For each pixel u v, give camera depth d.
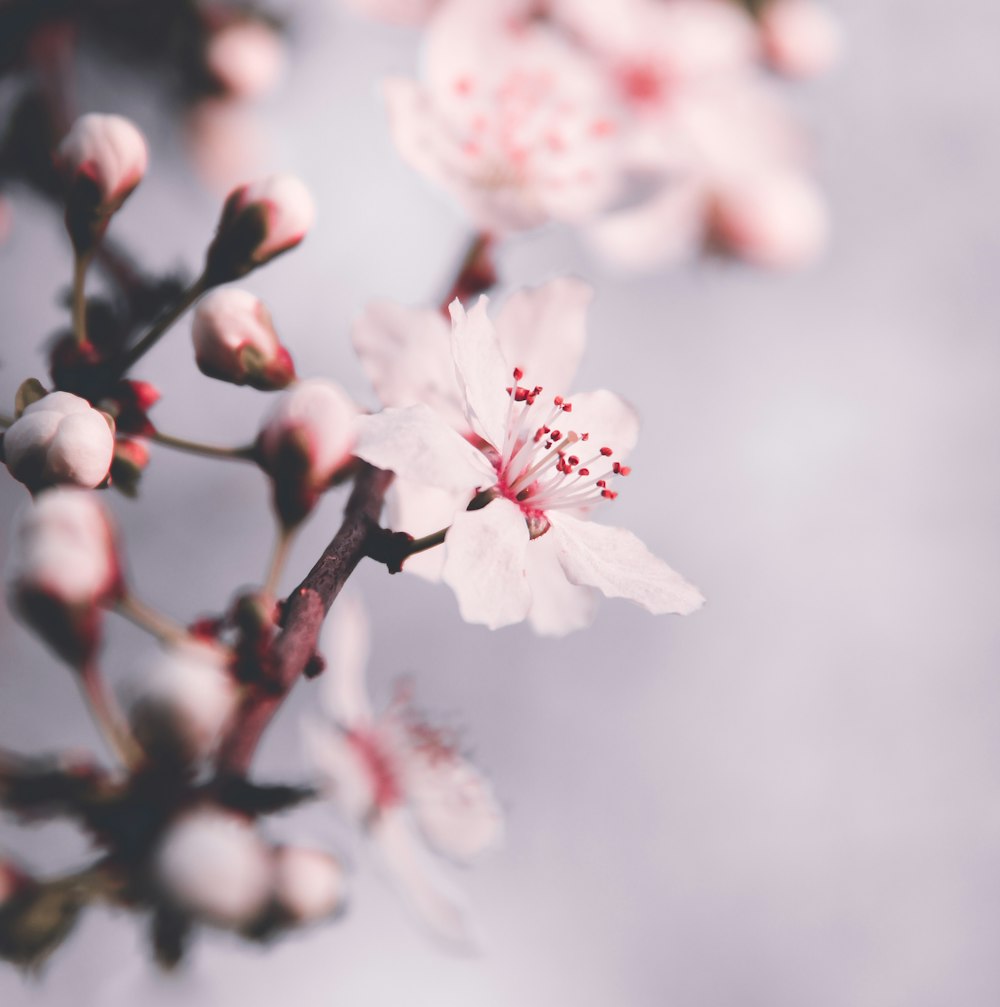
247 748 0.18
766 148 0.29
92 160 0.19
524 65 0.24
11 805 0.17
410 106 0.23
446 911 0.22
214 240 0.20
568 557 0.19
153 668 0.17
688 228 0.30
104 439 0.18
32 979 0.17
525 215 0.22
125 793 0.17
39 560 0.18
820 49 0.30
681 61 0.28
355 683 0.22
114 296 0.20
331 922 0.18
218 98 0.28
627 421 0.20
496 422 0.19
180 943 0.17
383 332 0.20
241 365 0.19
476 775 0.22
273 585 0.19
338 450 0.19
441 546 0.19
